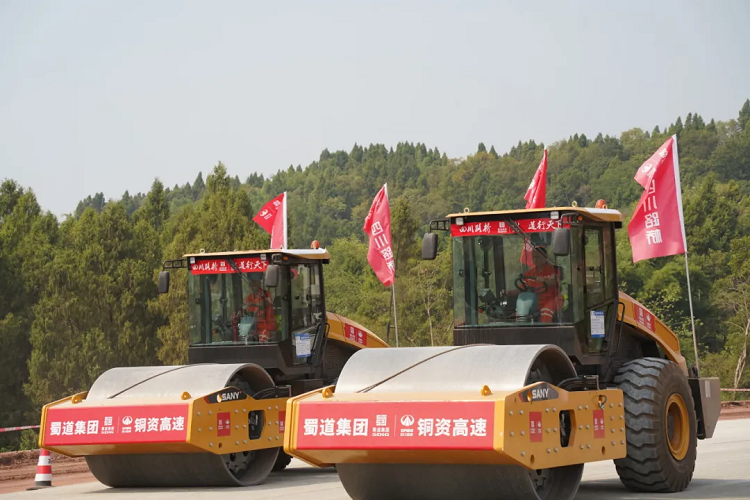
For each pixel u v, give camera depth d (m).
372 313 88.69
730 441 25.36
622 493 16.03
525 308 16.23
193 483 18.09
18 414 64.38
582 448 14.04
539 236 16.23
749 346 86.38
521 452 12.56
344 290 108.06
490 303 16.47
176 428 16.92
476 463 12.93
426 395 13.09
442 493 13.64
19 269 69.31
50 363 60.59
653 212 24.39
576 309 16.00
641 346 18.48
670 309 101.31
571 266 16.02
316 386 21.34
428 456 12.91
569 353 15.90
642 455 15.67
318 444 13.34
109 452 17.64
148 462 17.91
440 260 83.19
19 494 18.16
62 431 17.44
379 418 13.01
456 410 12.57
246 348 20.81
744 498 15.29
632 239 24.72
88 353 60.12
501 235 16.48
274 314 20.78
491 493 13.34
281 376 21.00
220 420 17.45
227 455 18.27
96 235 67.12
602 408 14.70
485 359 13.46
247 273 21.02
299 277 21.34
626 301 17.70
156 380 17.95
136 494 17.34
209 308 21.19
